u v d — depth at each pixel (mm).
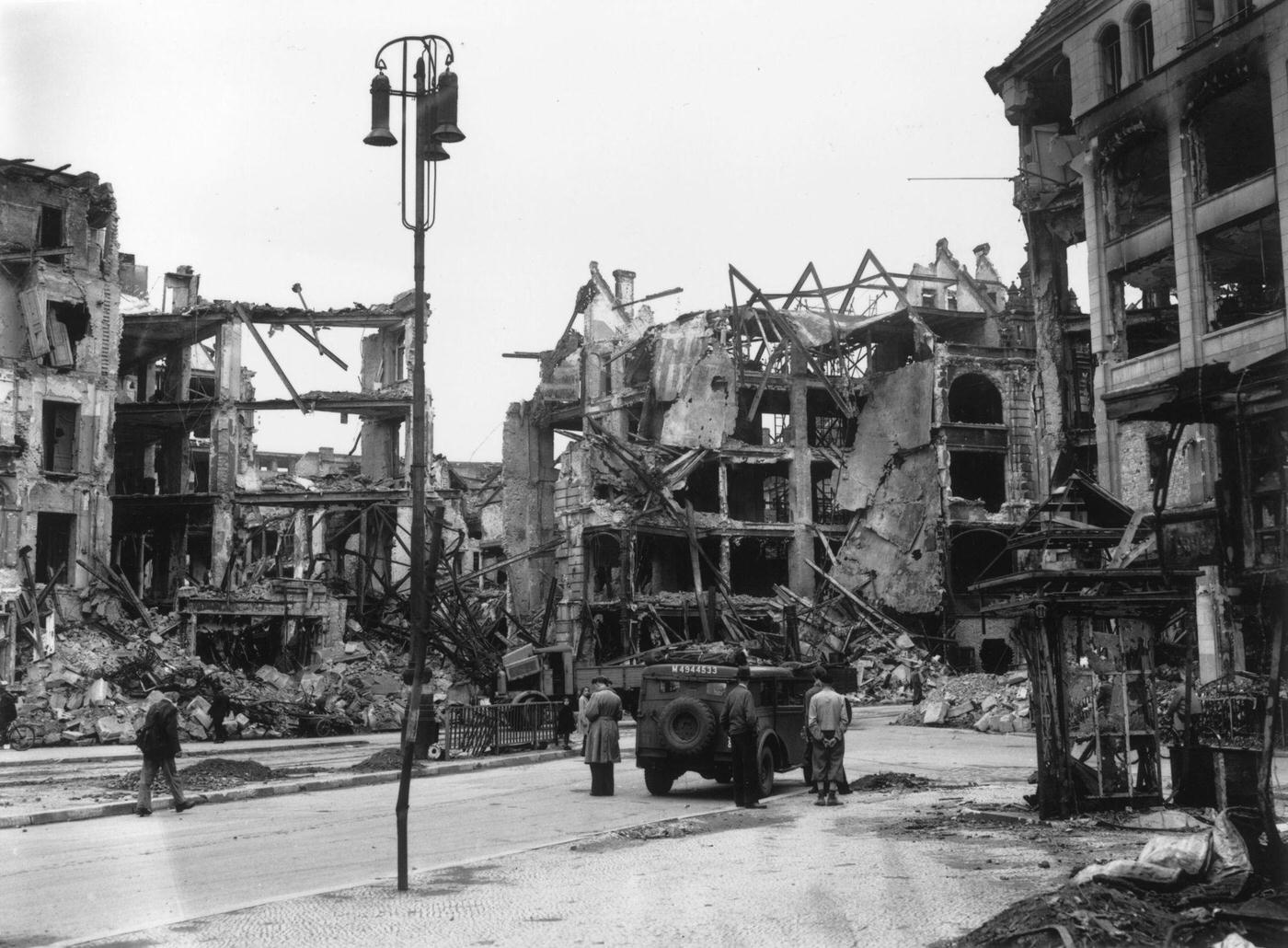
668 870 11367
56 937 9023
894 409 61906
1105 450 33281
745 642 49969
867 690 54188
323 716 38219
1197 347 29984
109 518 47969
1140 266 32750
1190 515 22750
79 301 47406
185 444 56625
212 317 55031
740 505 65312
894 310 63531
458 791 19812
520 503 66625
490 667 45500
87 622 44781
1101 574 14438
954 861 11445
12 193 46281
